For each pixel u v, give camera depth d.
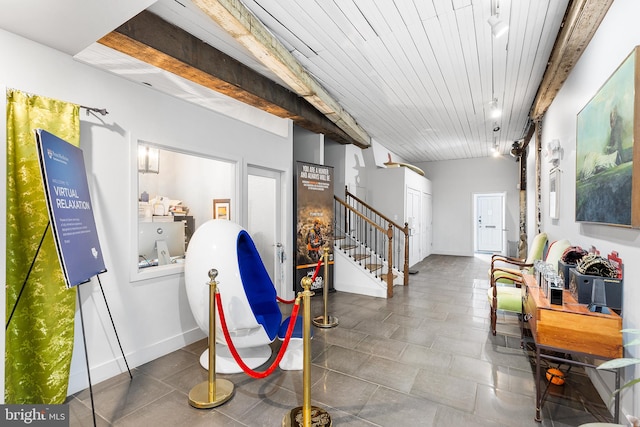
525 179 7.10
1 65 1.83
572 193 2.99
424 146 7.64
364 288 4.95
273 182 4.32
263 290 2.99
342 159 6.34
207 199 3.82
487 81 3.71
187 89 3.23
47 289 2.00
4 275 1.49
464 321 3.65
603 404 2.05
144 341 2.63
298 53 3.01
